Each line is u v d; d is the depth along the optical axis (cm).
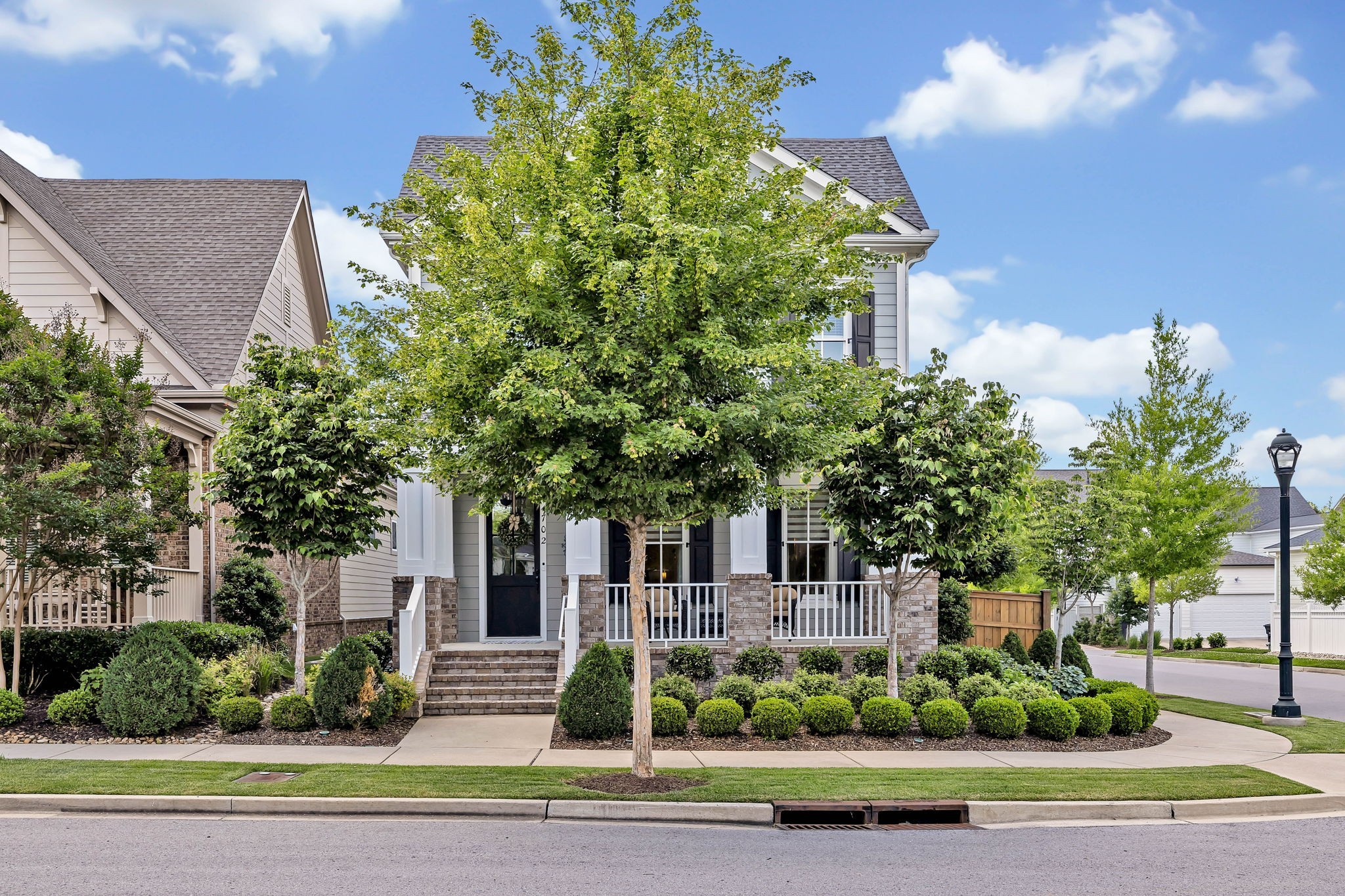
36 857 697
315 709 1195
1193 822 891
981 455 1232
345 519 1252
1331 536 2644
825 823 880
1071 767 1067
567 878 675
